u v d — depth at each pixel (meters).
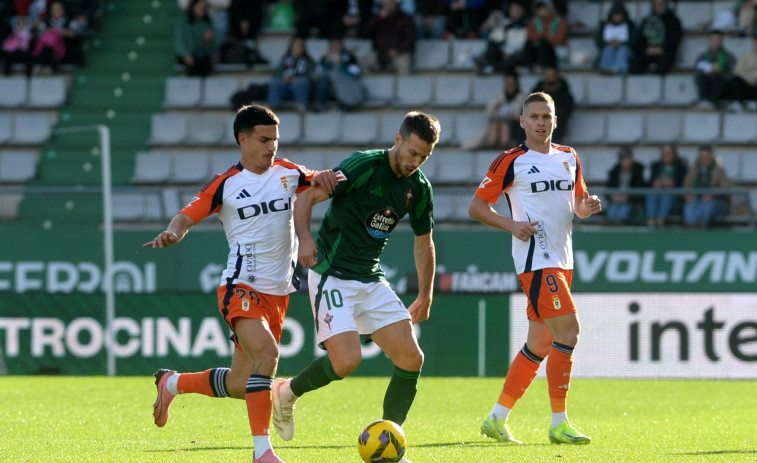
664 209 49.69
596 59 64.06
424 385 40.53
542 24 63.72
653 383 41.69
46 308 44.38
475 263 49.50
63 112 65.50
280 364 43.62
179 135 64.00
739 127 60.91
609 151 60.19
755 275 48.31
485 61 63.84
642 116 61.84
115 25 70.88
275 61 68.06
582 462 19.77
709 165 52.38
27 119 64.88
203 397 34.69
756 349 42.75
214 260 50.66
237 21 66.75
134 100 66.31
